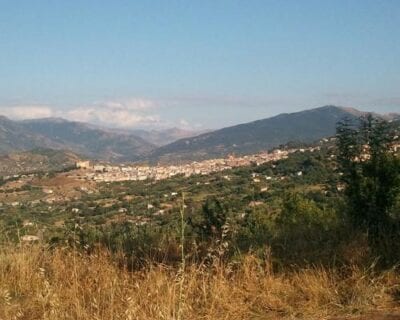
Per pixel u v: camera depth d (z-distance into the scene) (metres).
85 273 6.06
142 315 4.72
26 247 6.93
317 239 7.06
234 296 5.43
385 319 4.84
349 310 5.09
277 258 6.40
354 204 7.48
